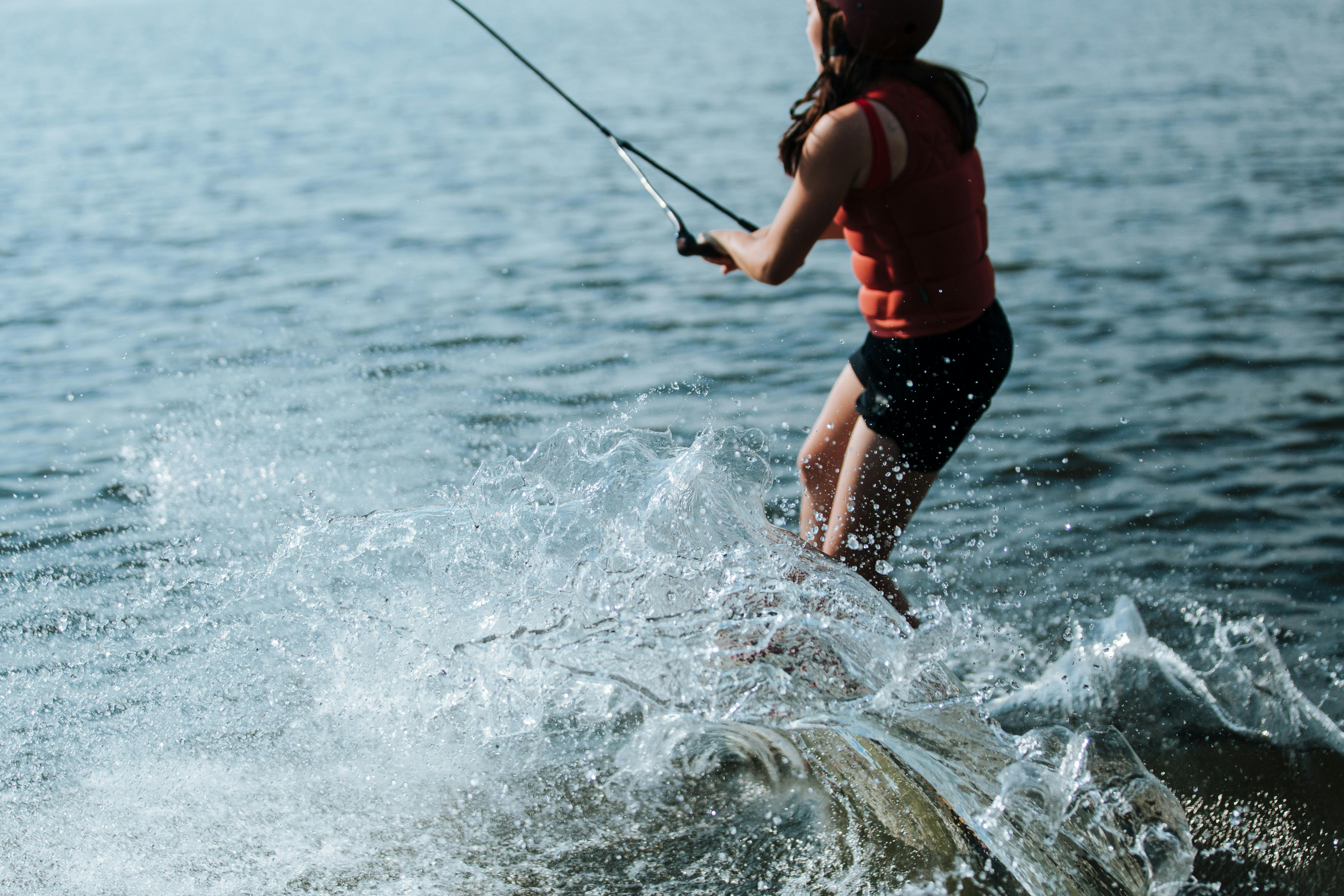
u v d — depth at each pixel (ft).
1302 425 14.52
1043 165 33.22
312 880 7.09
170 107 56.75
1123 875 6.87
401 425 15.37
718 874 7.07
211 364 18.43
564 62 70.54
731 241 9.11
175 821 7.64
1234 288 20.84
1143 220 26.30
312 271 24.62
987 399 8.55
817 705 7.52
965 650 9.68
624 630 7.88
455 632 8.74
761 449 11.42
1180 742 8.40
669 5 139.03
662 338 19.12
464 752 8.38
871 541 8.84
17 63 95.20
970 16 89.30
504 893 6.95
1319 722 8.55
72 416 16.21
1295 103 41.78
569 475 9.34
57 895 6.95
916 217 8.00
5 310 22.35
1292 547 11.35
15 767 8.25
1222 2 92.84
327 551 9.47
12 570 11.44
